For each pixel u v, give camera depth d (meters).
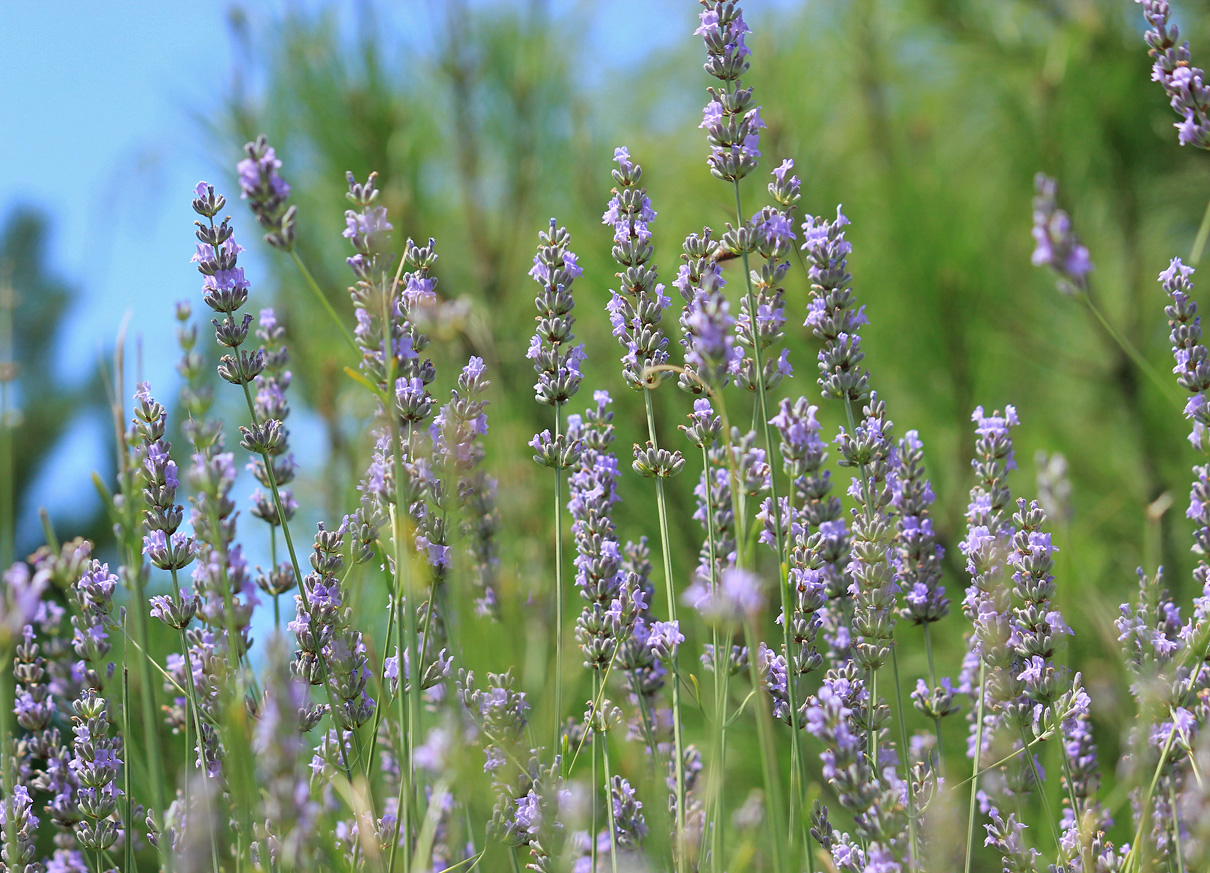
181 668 1.21
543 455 1.20
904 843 1.12
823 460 1.20
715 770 1.16
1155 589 1.18
